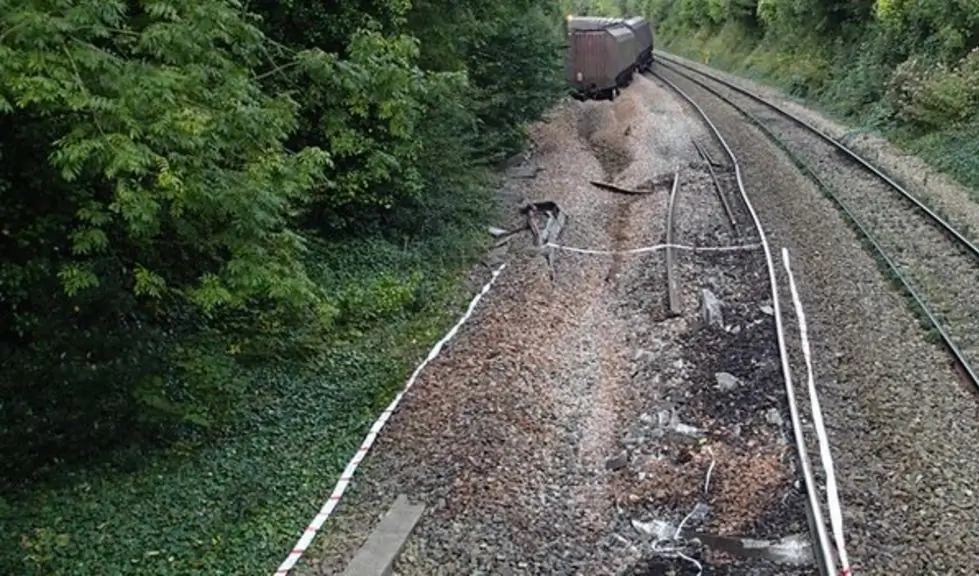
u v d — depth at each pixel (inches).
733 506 334.0
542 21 944.3
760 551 309.4
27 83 241.9
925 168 824.9
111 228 333.1
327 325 460.8
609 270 605.0
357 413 408.5
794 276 560.1
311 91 466.6
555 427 392.5
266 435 386.6
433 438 371.9
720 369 438.9
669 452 372.8
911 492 331.3
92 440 339.6
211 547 309.4
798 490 337.4
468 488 337.7
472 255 634.2
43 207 315.9
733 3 2006.6
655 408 407.5
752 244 628.7
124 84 266.7
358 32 428.1
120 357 331.9
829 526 315.9
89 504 320.8
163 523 319.3
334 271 558.6
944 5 1014.4
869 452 360.2
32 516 312.0
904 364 433.4
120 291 328.5
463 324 505.7
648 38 1728.6
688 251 621.6
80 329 322.3
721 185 800.9
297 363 450.3
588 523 330.6
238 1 362.6
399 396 411.2
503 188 803.4
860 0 1295.5
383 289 539.2
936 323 469.1
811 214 685.9
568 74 1268.5
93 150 260.2
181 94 291.1
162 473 348.2
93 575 290.0
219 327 439.5
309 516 328.5
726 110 1199.6
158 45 287.3
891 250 593.6
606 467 368.2
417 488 340.2
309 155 355.3
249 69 384.5
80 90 253.9
